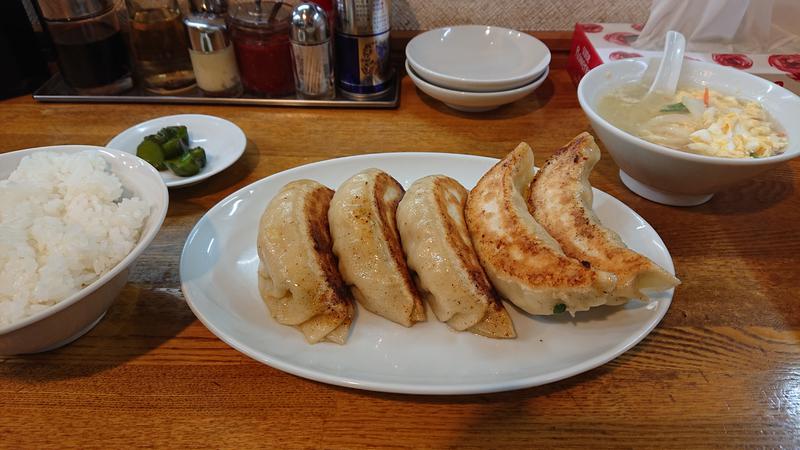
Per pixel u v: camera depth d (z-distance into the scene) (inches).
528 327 9.7
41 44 19.2
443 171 13.1
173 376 9.0
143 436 8.1
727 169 10.6
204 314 9.3
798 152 10.5
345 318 9.4
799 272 11.2
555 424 8.4
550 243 9.6
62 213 10.2
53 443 8.0
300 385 8.9
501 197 10.4
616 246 9.6
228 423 8.3
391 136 15.8
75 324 8.6
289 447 8.1
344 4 15.8
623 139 11.3
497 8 19.4
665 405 8.7
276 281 9.4
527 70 17.3
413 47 17.5
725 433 8.3
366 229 9.8
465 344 9.4
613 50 16.6
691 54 16.4
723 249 11.8
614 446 8.1
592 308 10.0
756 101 13.3
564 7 19.3
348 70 17.0
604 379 9.1
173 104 17.3
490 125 16.3
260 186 12.2
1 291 8.4
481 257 10.1
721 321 10.1
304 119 16.6
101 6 16.4
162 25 16.7
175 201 13.0
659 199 13.0
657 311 9.6
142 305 10.2
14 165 11.0
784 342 9.7
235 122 16.3
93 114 16.7
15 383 8.8
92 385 8.8
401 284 9.6
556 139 15.7
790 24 17.3
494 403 8.7
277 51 16.6
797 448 8.1
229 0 17.5
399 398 8.8
